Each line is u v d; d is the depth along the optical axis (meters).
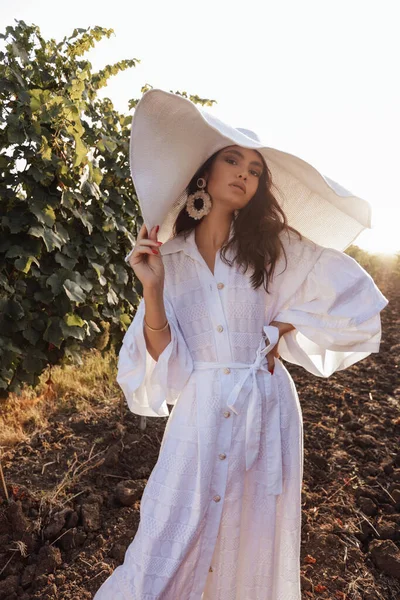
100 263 3.78
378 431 4.70
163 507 2.04
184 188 2.21
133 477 3.72
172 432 2.11
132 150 1.98
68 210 3.60
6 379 3.19
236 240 2.15
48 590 2.70
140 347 2.15
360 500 3.53
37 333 3.31
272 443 2.11
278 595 2.18
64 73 3.81
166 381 2.08
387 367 6.69
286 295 2.26
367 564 2.96
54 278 3.33
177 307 2.20
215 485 2.04
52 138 3.42
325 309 2.17
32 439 4.15
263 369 2.14
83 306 3.69
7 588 2.70
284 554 2.18
